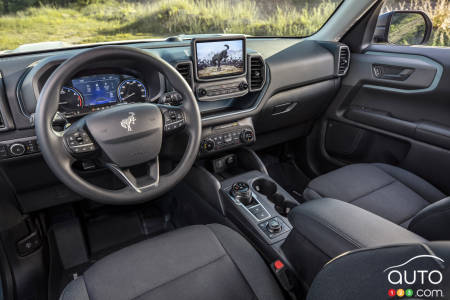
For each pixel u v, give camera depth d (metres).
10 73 1.24
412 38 2.01
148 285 0.95
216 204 1.63
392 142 1.99
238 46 1.65
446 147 1.70
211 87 1.65
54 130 1.12
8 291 1.50
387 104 1.99
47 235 1.79
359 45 2.11
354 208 0.98
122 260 1.04
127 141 1.10
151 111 1.15
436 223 0.94
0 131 1.20
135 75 1.40
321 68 2.01
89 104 1.33
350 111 2.17
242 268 1.01
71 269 1.69
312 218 0.96
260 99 1.81
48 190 1.58
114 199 1.11
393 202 1.42
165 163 1.73
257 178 1.68
